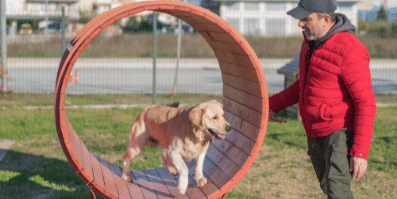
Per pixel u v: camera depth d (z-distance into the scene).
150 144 4.44
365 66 2.88
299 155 6.48
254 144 3.63
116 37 24.11
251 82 3.82
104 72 18.92
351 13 39.28
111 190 3.46
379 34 19.72
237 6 38.47
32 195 4.59
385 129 8.04
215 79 17.14
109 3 48.59
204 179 3.96
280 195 4.80
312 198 4.71
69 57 2.96
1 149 6.43
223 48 4.24
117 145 6.84
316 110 3.10
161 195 3.91
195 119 3.63
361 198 4.68
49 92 12.62
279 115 9.72
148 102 10.82
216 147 4.69
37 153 6.26
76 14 22.64
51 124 8.13
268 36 21.45
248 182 5.25
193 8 3.30
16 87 13.78
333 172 2.97
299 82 3.48
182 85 15.09
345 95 3.02
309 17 3.03
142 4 3.11
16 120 8.25
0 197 4.50
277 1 38.34
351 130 3.05
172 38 24.41
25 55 17.06
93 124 8.26
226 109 4.88
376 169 5.73
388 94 13.22
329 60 2.99
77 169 3.18
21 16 12.49
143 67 21.56
